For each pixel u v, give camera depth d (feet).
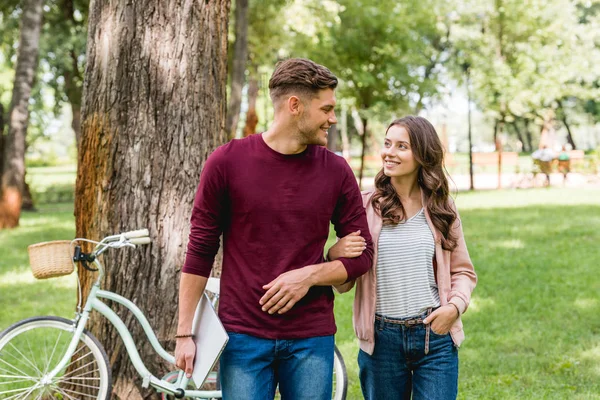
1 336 11.78
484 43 73.82
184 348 8.40
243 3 50.65
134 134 12.71
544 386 15.78
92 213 12.93
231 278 8.38
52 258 11.36
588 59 75.10
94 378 12.41
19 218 56.59
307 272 8.14
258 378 8.30
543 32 71.67
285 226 8.20
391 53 61.52
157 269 12.82
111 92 12.70
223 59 13.47
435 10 67.26
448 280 9.54
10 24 63.82
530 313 22.71
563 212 49.67
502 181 90.12
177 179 12.81
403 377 9.65
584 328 20.72
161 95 12.74
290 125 8.14
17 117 52.06
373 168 110.73
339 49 61.57
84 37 65.57
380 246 9.51
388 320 9.42
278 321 8.23
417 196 9.77
